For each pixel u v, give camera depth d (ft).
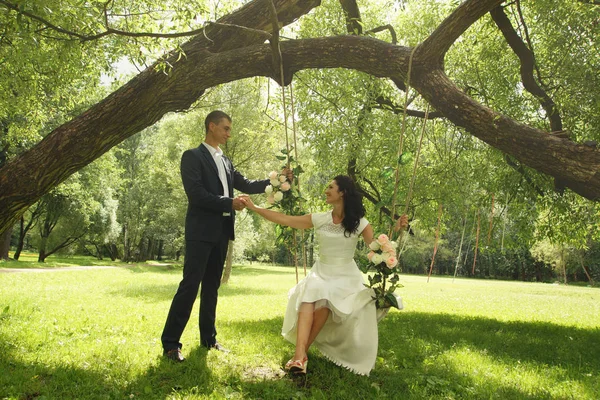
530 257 153.69
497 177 28.27
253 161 63.77
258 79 29.43
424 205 32.78
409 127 29.14
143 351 13.61
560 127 22.91
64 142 15.62
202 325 14.67
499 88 27.17
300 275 100.22
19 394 9.59
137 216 129.59
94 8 14.85
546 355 17.15
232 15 18.92
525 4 25.59
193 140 64.49
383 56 17.31
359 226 13.19
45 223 107.96
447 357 15.43
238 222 77.97
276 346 15.71
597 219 30.35
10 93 27.71
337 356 12.90
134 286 48.85
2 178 15.21
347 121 28.27
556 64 24.30
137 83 16.75
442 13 31.37
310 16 28.99
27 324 17.24
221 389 10.73
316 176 31.07
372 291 12.93
